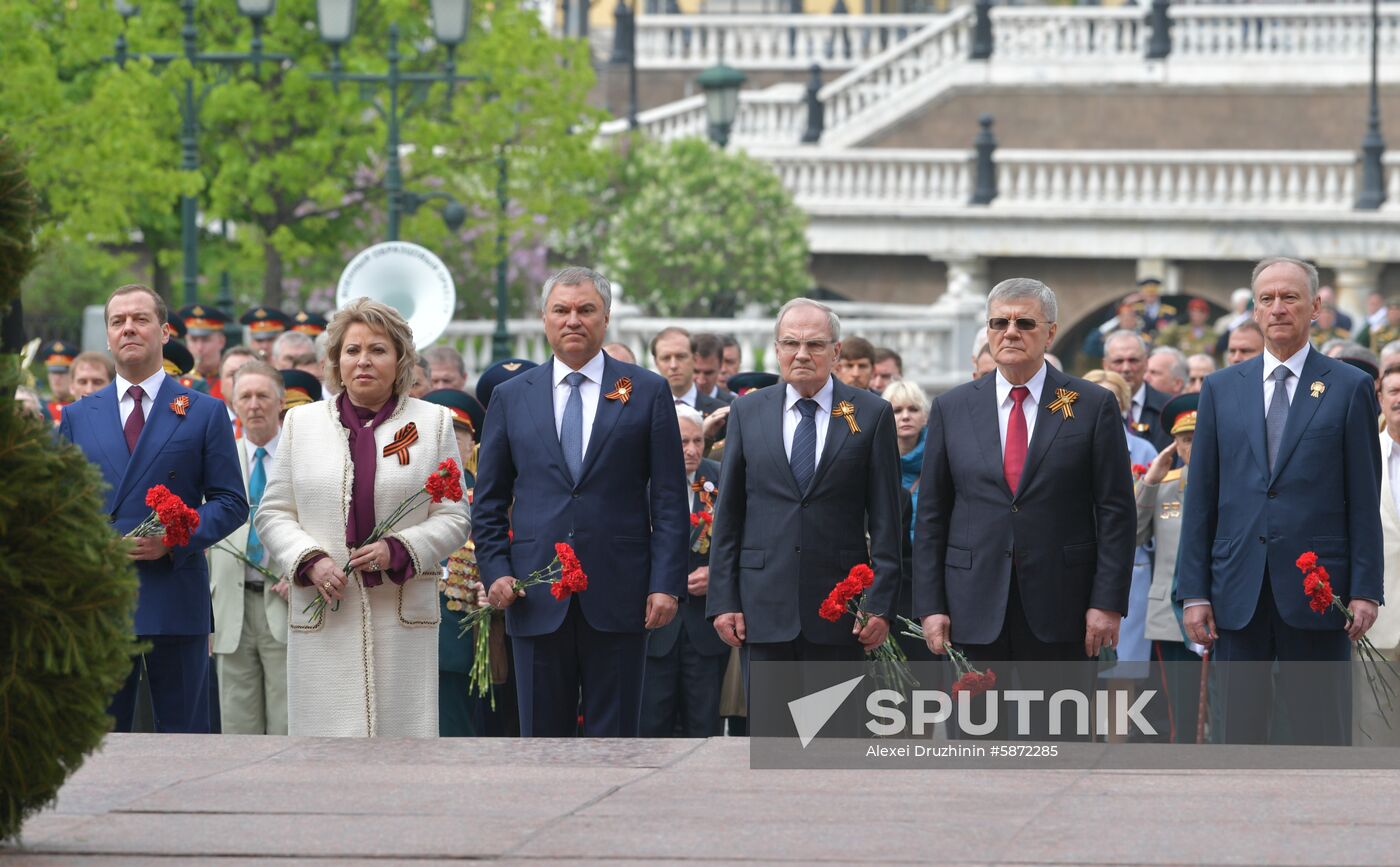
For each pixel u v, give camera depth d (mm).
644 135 84875
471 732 24344
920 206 87438
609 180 81812
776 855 14055
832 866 13773
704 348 32219
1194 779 16734
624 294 79188
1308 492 20391
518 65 67500
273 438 25406
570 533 20469
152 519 20734
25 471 13914
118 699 21141
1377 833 14633
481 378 27156
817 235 89375
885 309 80688
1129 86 91688
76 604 14086
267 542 19719
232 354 28500
